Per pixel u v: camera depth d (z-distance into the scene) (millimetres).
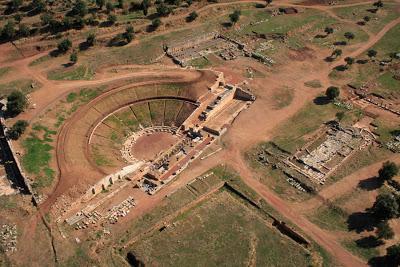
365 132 117625
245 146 113000
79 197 95312
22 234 88000
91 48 144750
